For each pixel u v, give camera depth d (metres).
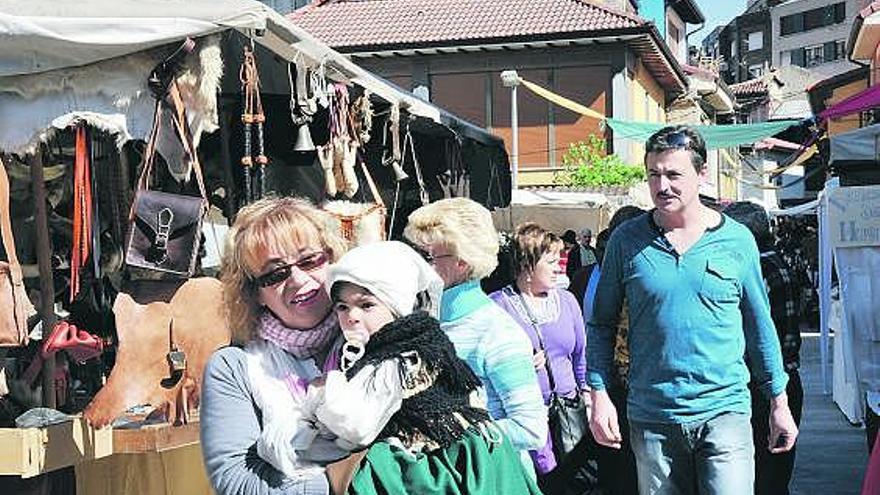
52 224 4.72
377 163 7.59
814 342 18.11
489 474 2.36
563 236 14.59
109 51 4.10
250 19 4.31
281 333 2.64
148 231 4.10
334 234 2.71
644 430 4.10
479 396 2.57
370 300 2.44
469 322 3.61
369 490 2.28
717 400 4.00
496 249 3.75
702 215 4.11
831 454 8.68
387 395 2.34
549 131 26.03
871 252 8.92
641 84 28.16
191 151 4.30
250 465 2.40
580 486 5.69
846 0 78.69
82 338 4.21
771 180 42.75
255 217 2.65
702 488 4.02
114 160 4.66
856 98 12.36
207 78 4.32
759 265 4.12
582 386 5.33
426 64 26.66
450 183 8.64
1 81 4.07
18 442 3.38
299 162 6.22
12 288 3.64
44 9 4.08
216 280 3.91
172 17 4.16
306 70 5.18
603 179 22.64
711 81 34.47
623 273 4.19
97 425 3.61
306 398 2.46
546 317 5.22
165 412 3.78
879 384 8.91
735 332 4.04
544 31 25.45
